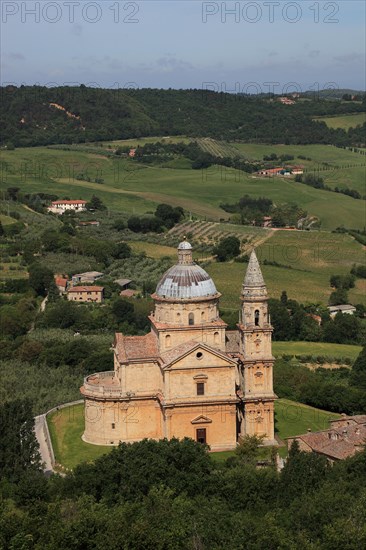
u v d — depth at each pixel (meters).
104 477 115.94
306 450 139.50
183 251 148.75
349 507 102.50
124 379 146.50
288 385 180.88
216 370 143.75
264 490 114.81
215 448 144.62
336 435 142.50
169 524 100.44
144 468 116.00
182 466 119.50
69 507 106.81
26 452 129.38
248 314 147.25
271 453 136.25
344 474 117.12
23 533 96.00
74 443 149.38
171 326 145.62
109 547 95.75
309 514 101.75
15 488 117.56
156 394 146.62
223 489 114.88
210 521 100.56
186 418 143.75
